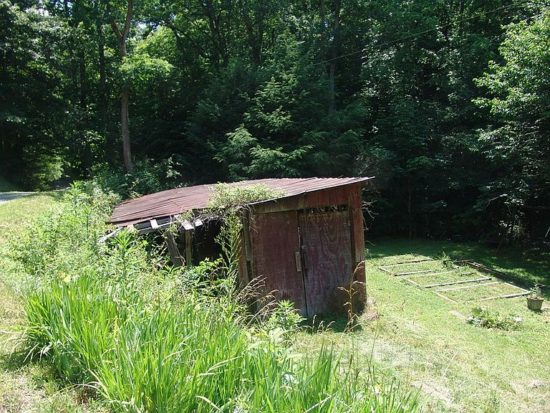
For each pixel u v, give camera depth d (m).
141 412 2.65
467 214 20.34
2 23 24.30
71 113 25.59
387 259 17.20
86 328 3.37
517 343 8.59
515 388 6.51
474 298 11.95
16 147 28.00
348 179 9.60
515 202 17.23
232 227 6.86
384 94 24.42
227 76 23.17
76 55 27.00
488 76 16.19
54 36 25.72
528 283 13.78
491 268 15.68
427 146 21.75
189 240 8.02
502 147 16.59
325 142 21.41
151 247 7.89
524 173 17.22
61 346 3.52
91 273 4.20
